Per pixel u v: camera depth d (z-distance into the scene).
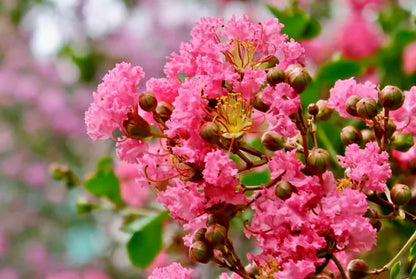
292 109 0.59
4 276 1.72
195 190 0.60
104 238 1.50
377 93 0.62
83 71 1.33
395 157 0.67
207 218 0.60
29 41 1.75
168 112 0.60
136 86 0.60
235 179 0.59
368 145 0.60
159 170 0.60
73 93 1.74
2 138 1.77
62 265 1.71
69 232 1.71
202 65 0.60
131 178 0.87
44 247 1.73
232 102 0.60
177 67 0.61
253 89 0.60
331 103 0.62
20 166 1.76
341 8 0.97
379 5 0.94
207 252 0.60
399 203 0.61
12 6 1.68
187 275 0.62
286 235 0.59
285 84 0.59
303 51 0.61
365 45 0.88
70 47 1.36
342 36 0.89
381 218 0.61
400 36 0.81
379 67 0.82
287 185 0.59
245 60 0.61
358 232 0.58
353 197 0.58
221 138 0.60
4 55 1.77
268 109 0.60
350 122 0.73
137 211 0.81
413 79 0.81
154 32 1.50
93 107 0.60
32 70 1.76
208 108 0.60
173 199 0.60
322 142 0.71
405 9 0.88
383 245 0.75
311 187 0.59
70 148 1.74
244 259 0.86
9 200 1.77
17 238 1.75
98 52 1.42
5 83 1.75
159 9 1.51
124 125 0.60
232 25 0.61
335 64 0.75
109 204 0.82
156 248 0.75
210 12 1.30
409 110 0.62
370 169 0.59
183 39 1.51
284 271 0.59
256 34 0.61
